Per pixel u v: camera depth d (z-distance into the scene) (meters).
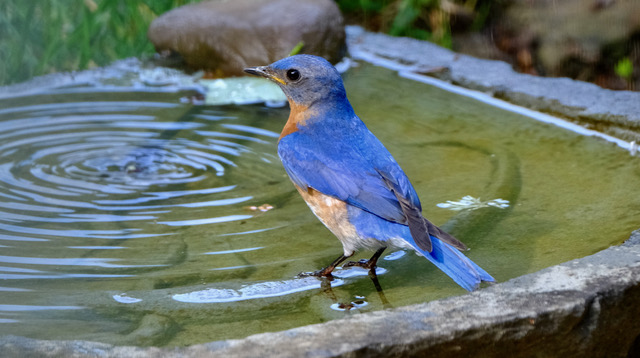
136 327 6.96
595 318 6.55
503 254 8.32
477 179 10.09
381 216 7.77
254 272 8.04
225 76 13.64
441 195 9.70
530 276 6.84
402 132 11.54
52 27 15.46
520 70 14.64
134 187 9.95
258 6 13.77
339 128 8.67
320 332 6.00
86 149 11.05
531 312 6.29
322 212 8.30
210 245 8.59
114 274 7.93
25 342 5.88
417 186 9.96
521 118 11.92
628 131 10.98
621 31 13.84
